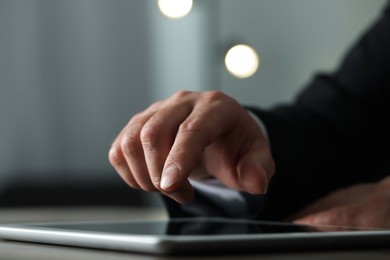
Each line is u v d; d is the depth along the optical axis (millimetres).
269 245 302
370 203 453
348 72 794
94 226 418
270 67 2857
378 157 736
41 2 2768
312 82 794
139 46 2832
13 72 2752
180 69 2855
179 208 555
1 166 2729
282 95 2840
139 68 2836
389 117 768
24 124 2754
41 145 2760
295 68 2818
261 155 448
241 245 298
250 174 417
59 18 2777
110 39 2814
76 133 2785
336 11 2729
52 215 1630
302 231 358
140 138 424
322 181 624
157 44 2842
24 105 2758
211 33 2871
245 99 2877
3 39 2750
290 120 663
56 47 2777
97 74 2805
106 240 322
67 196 2760
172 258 284
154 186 430
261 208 530
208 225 425
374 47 815
